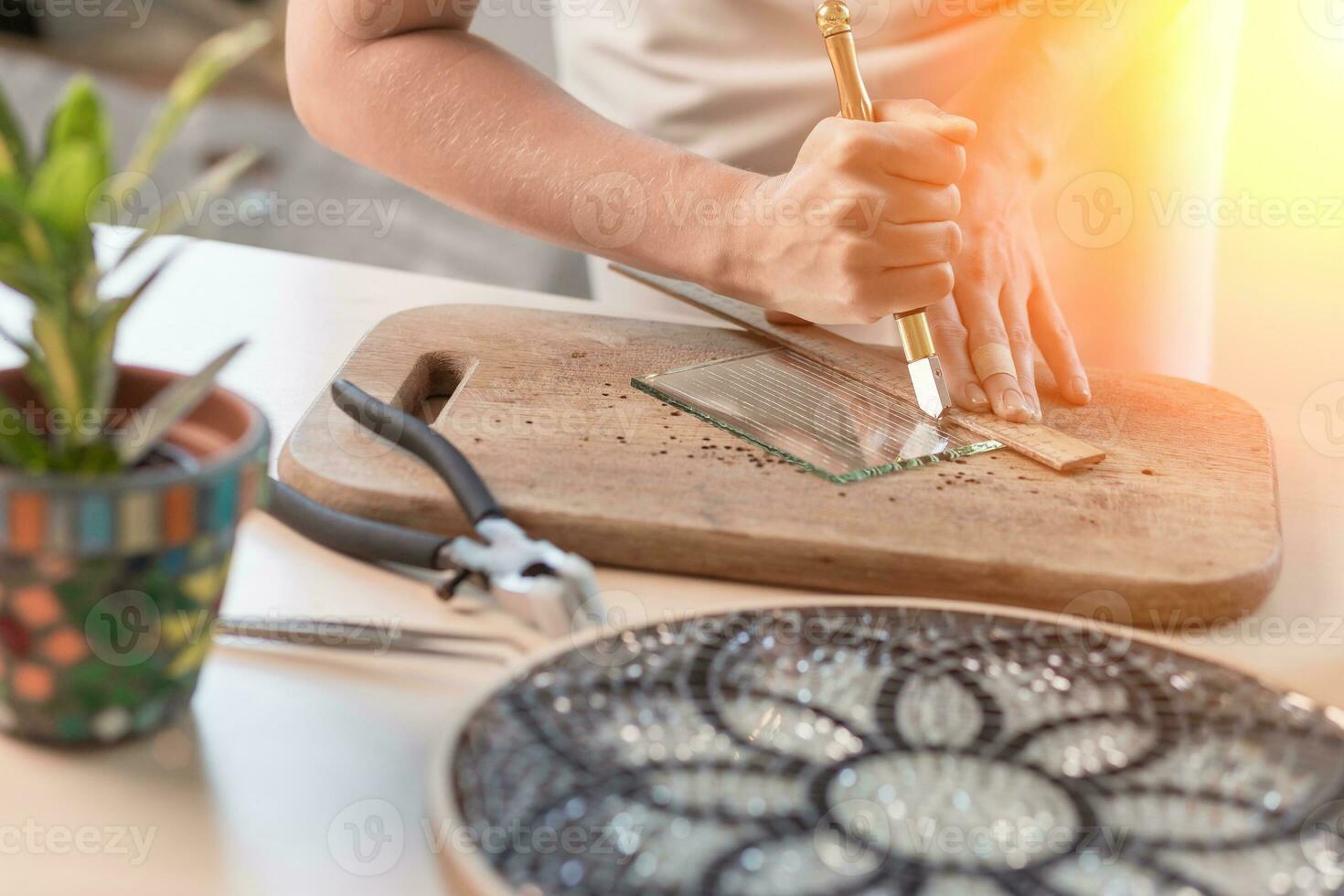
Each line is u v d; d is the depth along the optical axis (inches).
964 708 19.1
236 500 17.0
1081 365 34.0
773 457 27.1
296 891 16.0
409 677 20.7
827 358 32.9
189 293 36.8
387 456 26.0
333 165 117.7
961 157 30.5
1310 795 17.3
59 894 15.6
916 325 30.4
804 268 31.5
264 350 33.4
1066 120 44.1
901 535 24.1
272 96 125.4
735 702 18.9
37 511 15.6
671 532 24.0
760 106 45.9
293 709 19.6
